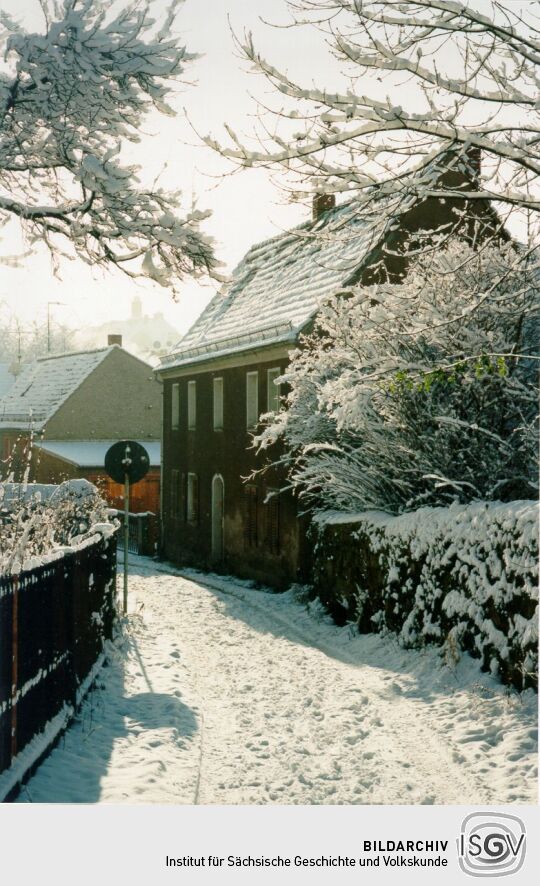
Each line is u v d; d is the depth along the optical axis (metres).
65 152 13.44
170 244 13.54
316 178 9.00
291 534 23.31
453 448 14.59
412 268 15.02
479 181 9.55
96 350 49.56
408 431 15.07
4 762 6.94
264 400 25.64
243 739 9.76
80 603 10.50
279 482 24.31
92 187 13.27
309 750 9.28
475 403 14.31
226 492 29.23
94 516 16.86
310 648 15.37
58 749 8.49
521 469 14.34
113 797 7.22
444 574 12.70
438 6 8.82
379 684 12.16
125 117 13.63
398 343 14.47
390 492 16.42
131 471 17.62
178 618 19.09
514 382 13.76
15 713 7.29
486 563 11.33
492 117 9.15
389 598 14.73
